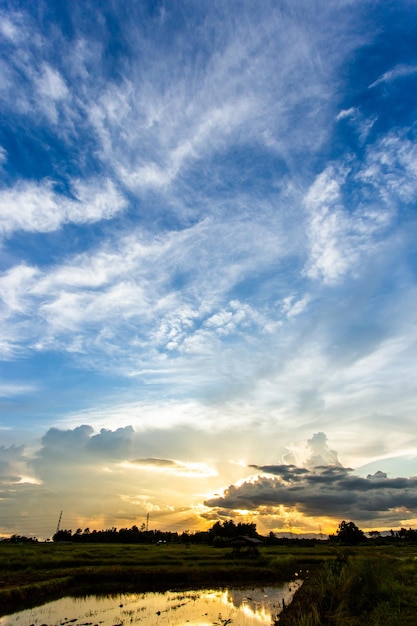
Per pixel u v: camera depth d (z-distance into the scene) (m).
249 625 18.45
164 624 18.72
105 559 39.81
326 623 14.50
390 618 13.30
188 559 43.03
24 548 64.06
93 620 19.52
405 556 48.75
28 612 21.34
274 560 38.19
